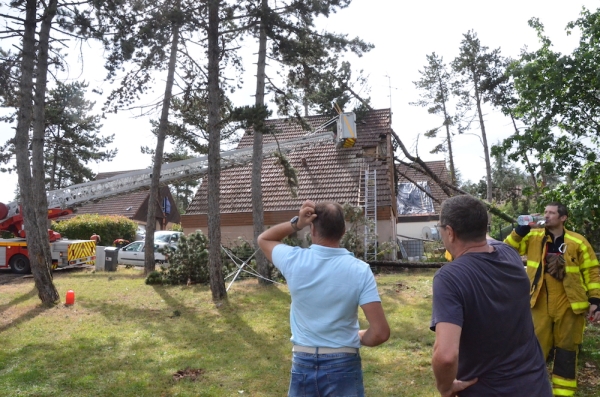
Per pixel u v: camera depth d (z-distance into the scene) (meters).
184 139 17.89
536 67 8.21
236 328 9.09
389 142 22.69
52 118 32.41
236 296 12.22
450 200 2.80
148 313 10.49
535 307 5.11
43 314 10.45
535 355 2.62
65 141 34.44
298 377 3.05
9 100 12.31
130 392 5.92
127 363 7.03
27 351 7.71
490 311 2.52
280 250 3.26
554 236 5.14
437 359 2.36
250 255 16.06
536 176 8.65
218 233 11.97
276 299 11.78
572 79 8.05
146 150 21.11
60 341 8.27
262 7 12.09
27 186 11.36
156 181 17.53
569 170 8.18
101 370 6.74
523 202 26.56
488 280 2.56
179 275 14.52
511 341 2.54
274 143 22.08
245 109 11.23
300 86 14.34
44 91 13.05
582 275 5.05
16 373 6.62
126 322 9.65
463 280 2.54
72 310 10.86
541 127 8.20
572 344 4.90
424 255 23.55
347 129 20.64
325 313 3.03
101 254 19.83
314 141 22.84
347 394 2.98
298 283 3.08
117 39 11.86
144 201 39.56
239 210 21.14
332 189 21.19
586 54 7.88
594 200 7.33
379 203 20.09
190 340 8.27
